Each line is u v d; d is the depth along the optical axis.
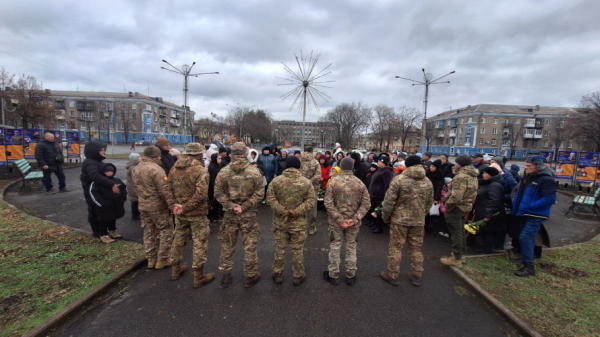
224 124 62.31
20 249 3.99
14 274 3.31
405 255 4.53
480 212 4.63
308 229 5.42
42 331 2.43
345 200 3.34
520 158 54.78
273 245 4.73
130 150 33.56
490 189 4.48
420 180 3.43
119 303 2.96
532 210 3.72
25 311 2.66
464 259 4.23
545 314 2.88
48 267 3.52
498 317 2.92
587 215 7.54
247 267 3.29
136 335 2.48
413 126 60.12
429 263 4.24
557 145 47.34
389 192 3.50
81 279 3.28
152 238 3.75
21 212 5.75
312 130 114.06
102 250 4.11
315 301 3.09
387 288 3.44
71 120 64.69
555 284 3.49
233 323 2.67
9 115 34.59
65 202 7.00
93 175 4.15
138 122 64.31
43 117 36.75
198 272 3.28
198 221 3.28
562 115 48.91
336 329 2.63
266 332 2.55
